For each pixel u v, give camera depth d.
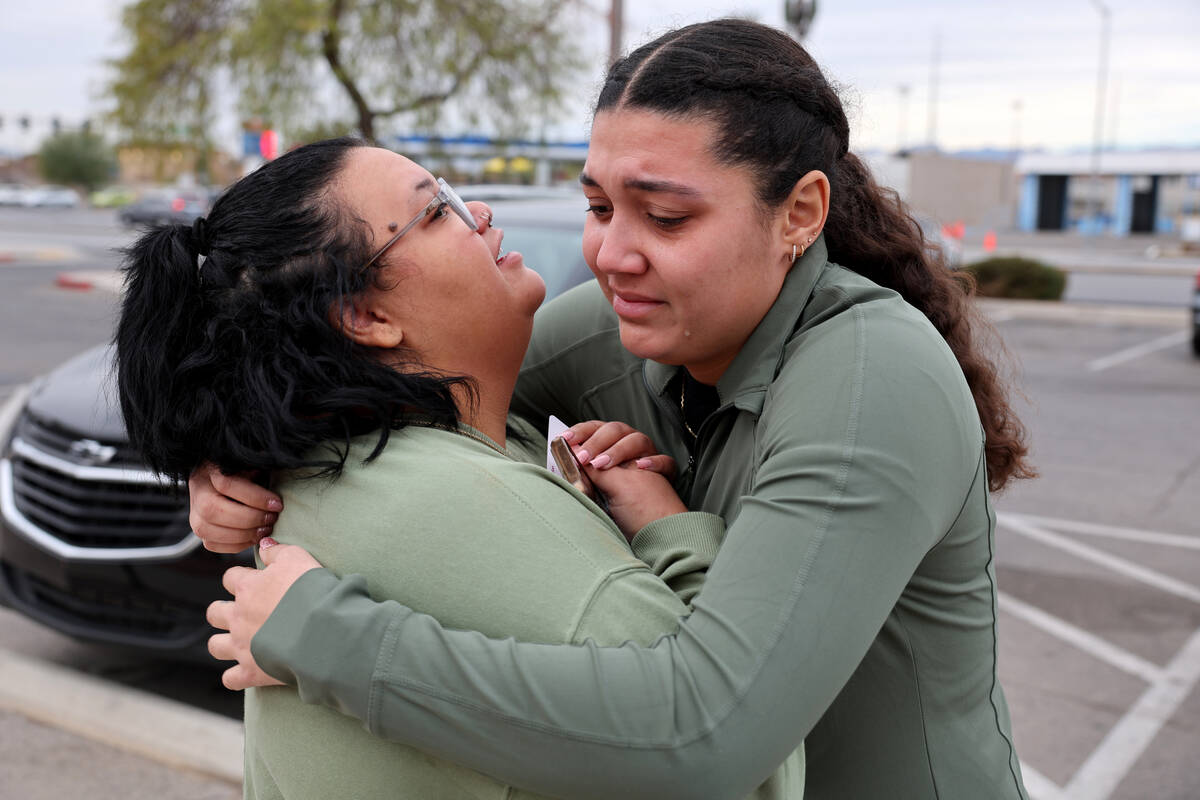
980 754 1.15
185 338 1.05
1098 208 53.22
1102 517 5.39
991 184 24.12
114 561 2.84
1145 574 4.54
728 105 0.97
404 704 0.88
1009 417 1.31
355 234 1.04
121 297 1.10
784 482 0.94
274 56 9.91
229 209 1.06
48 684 3.03
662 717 0.86
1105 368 10.41
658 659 0.89
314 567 0.96
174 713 2.88
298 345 1.02
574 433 1.27
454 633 0.90
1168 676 3.54
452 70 10.62
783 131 1.00
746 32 1.04
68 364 3.54
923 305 1.23
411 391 1.04
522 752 0.87
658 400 1.31
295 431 0.99
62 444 2.99
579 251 3.35
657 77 0.98
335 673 0.89
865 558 0.91
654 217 1.00
